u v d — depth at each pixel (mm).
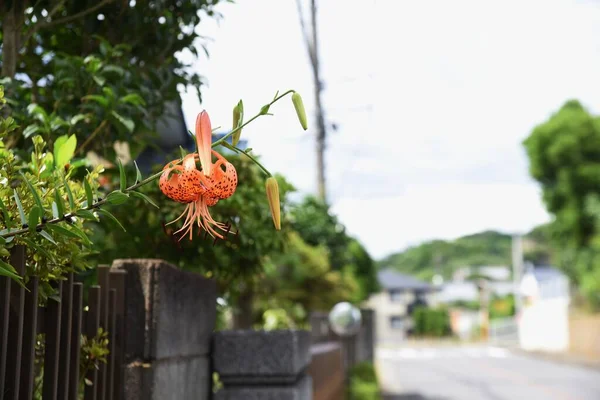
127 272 3281
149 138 4758
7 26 3762
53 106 4367
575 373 24266
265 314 12594
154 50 4621
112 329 3125
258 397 4230
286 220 5039
